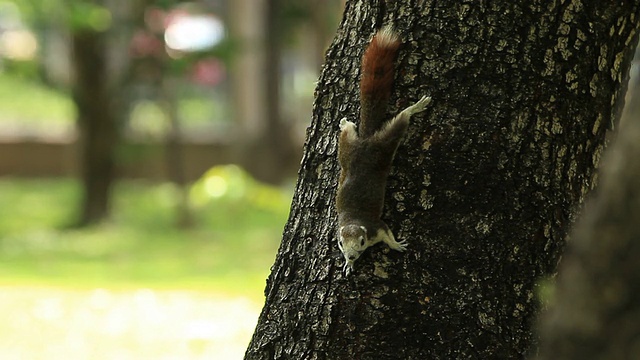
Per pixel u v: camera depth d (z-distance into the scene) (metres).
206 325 8.79
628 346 5.55
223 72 20.00
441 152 6.20
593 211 5.60
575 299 5.59
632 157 5.56
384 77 6.21
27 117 21.81
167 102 16.89
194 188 17.89
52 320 8.88
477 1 6.20
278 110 19.89
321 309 6.24
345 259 6.21
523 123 6.20
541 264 6.21
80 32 15.56
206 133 20.84
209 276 12.09
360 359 6.21
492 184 6.20
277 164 19.92
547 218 6.21
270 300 6.32
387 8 6.26
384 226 6.19
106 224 16.25
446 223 6.20
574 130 6.22
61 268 12.64
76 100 16.05
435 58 6.21
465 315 6.20
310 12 19.45
